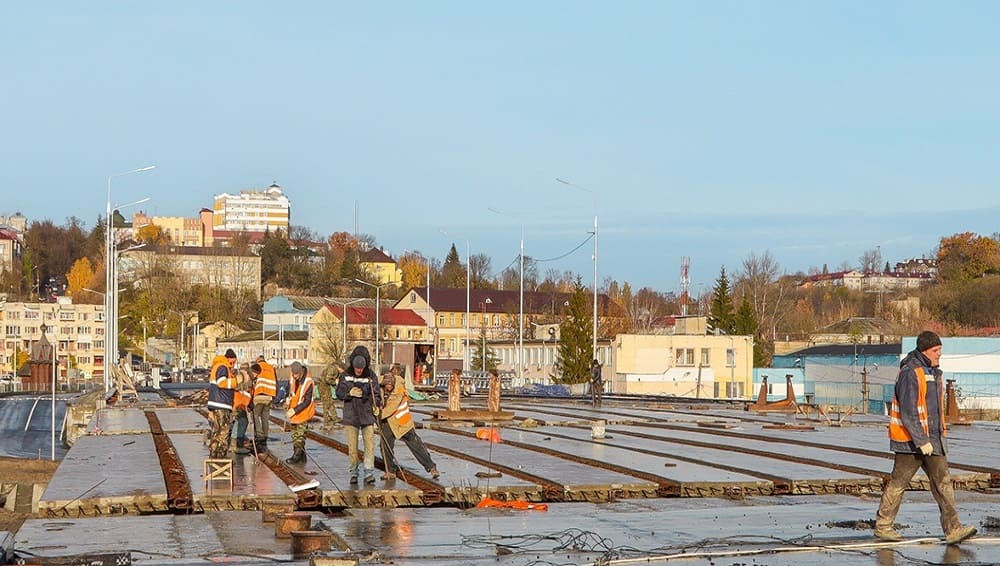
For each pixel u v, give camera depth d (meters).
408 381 58.53
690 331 93.19
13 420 78.94
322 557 11.41
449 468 21.20
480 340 113.00
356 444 18.83
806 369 66.25
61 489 17.69
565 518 15.77
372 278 197.62
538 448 25.62
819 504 17.41
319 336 123.56
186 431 31.48
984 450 26.47
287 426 33.88
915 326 116.88
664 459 22.95
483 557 12.58
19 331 168.00
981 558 12.11
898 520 15.12
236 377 23.86
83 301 184.88
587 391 71.88
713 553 12.62
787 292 142.38
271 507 15.49
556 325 110.44
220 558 12.57
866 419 40.03
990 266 140.12
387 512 16.58
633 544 13.32
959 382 62.09
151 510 16.77
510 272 187.62
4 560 11.71
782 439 29.38
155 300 165.62
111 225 73.25
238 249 193.75
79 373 153.25
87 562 12.02
